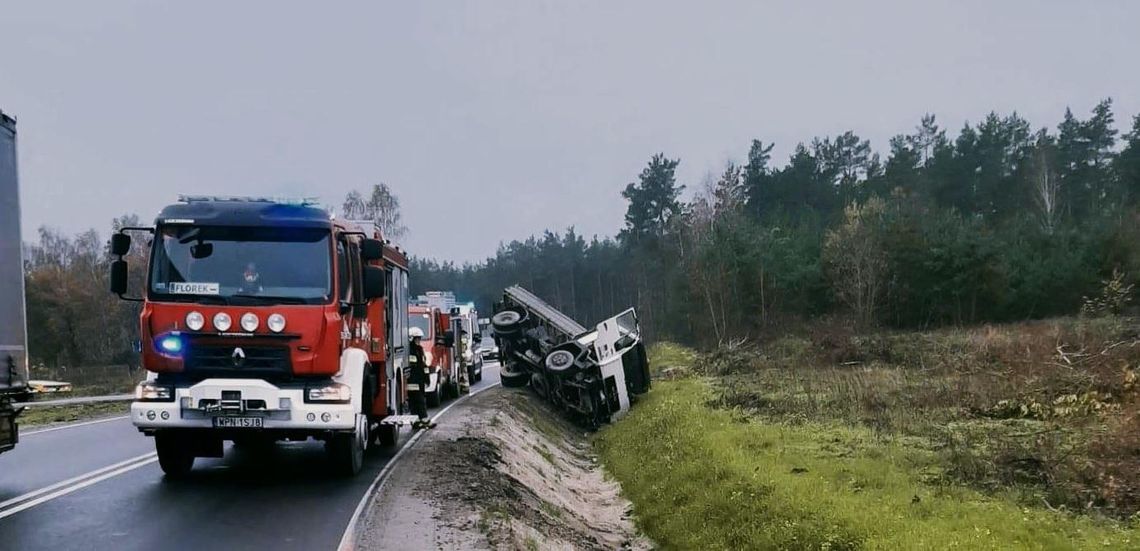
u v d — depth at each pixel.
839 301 47.94
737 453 13.66
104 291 58.38
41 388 11.21
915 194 61.41
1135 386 15.16
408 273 15.88
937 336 34.31
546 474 15.98
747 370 31.14
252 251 9.94
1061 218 63.09
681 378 30.41
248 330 9.63
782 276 50.00
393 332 13.62
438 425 17.08
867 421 16.66
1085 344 20.20
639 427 19.61
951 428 15.09
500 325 26.69
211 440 11.00
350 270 10.66
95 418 20.02
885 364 28.03
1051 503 10.05
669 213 73.62
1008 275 45.81
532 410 22.47
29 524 8.14
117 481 10.45
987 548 8.11
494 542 8.26
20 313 10.30
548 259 99.50
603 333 23.45
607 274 92.62
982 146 68.88
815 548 9.17
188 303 9.70
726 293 50.28
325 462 12.29
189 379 9.73
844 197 68.38
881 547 8.47
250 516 8.64
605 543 12.34
